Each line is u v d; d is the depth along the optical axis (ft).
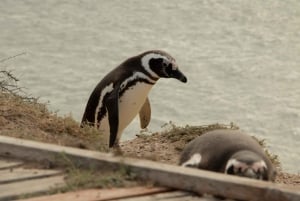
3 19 341.41
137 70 105.19
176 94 255.09
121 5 384.06
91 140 84.43
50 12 359.87
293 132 220.43
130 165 61.98
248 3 387.14
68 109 224.94
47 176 62.13
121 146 102.06
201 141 72.49
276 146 206.28
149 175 61.26
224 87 268.00
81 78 263.29
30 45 304.09
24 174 62.34
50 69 272.31
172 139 101.76
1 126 79.87
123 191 59.52
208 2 392.47
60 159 63.72
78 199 57.93
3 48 297.94
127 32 335.88
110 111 102.73
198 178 59.62
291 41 328.08
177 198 58.85
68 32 327.47
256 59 303.07
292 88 269.85
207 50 313.94
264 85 270.87
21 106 89.25
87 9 371.76
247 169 61.98
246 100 253.24
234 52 312.71
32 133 78.02
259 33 339.57
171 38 330.34
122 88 104.37
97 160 62.95
